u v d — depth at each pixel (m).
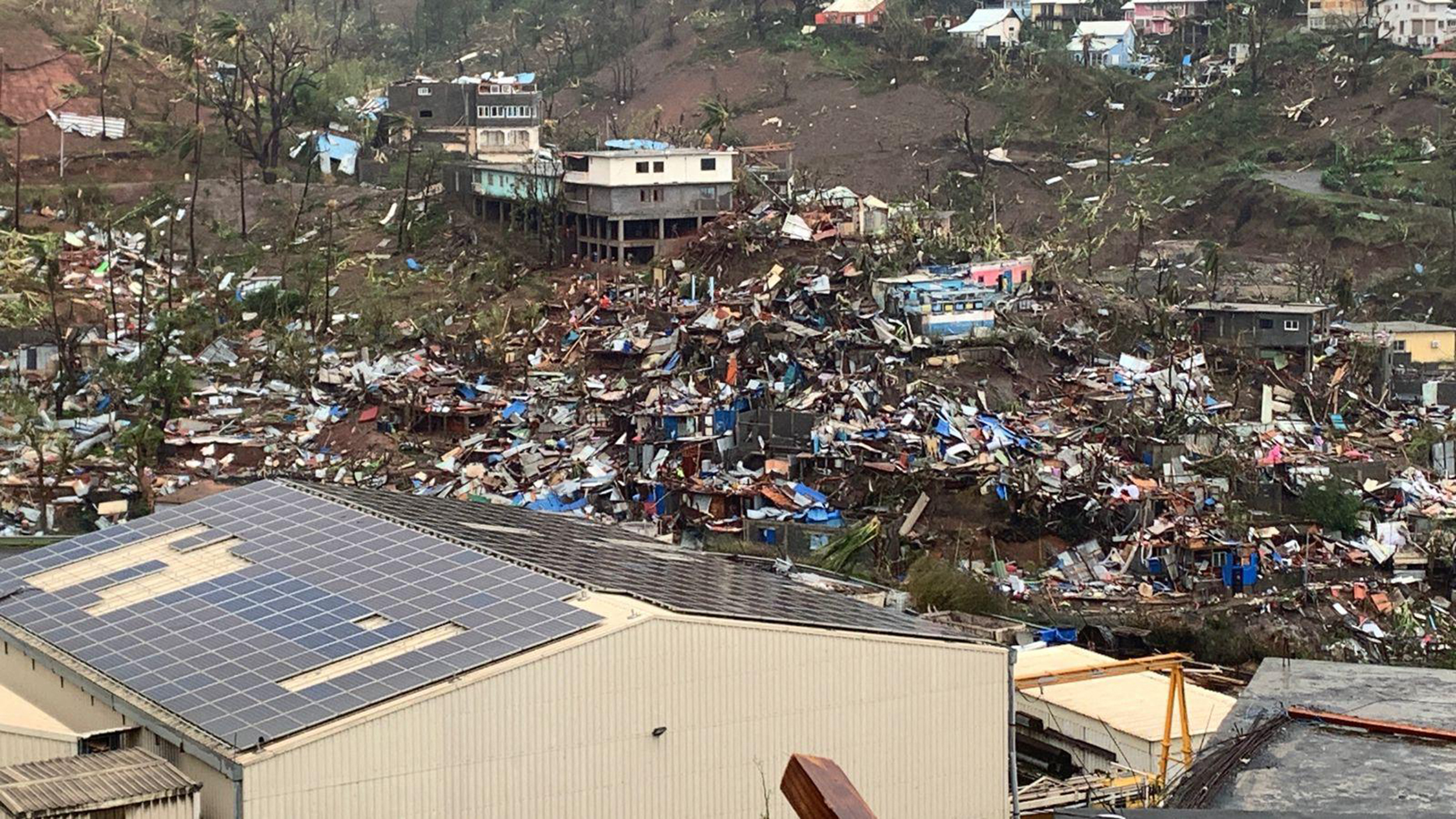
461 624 64.62
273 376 142.00
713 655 64.25
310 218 177.25
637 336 142.50
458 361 143.50
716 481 122.06
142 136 194.00
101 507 119.69
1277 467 125.06
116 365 141.00
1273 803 42.00
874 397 131.00
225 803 57.09
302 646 63.78
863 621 69.19
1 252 162.50
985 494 118.44
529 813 61.25
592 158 161.62
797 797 13.79
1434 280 180.38
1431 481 128.88
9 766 58.81
